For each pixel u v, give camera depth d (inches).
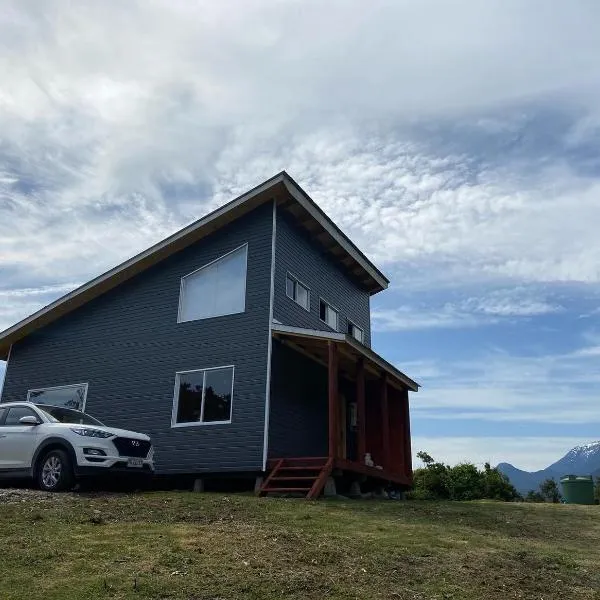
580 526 450.6
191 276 669.3
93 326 717.9
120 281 709.9
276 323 593.9
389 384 750.5
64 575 226.1
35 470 457.4
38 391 730.2
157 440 621.6
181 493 470.6
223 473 572.1
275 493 519.8
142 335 677.3
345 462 541.3
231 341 614.5
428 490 1050.1
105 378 685.3
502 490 1074.7
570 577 280.5
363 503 465.1
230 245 652.7
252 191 625.6
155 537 283.4
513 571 278.8
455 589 245.8
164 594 214.2
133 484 495.8
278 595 222.1
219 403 600.1
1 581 216.4
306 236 710.5
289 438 615.8
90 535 282.8
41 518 310.7
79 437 448.5
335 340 560.1
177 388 632.4
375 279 847.7
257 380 585.0
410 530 346.0
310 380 673.0
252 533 301.9
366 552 283.7
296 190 631.8
